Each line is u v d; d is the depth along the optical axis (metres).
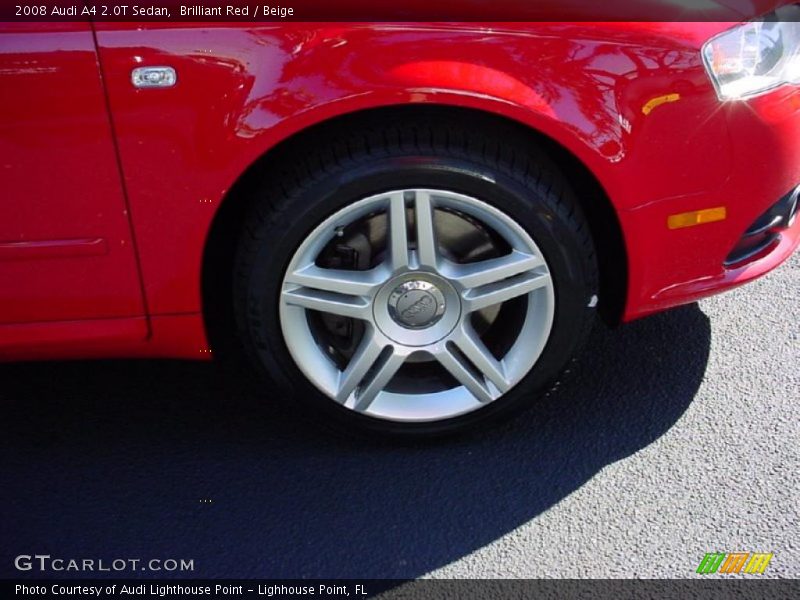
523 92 2.14
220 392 2.84
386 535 2.33
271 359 2.43
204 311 2.41
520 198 2.24
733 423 2.61
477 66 2.12
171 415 2.76
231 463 2.57
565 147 2.20
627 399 2.71
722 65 2.22
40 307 2.33
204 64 2.09
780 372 2.78
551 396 2.73
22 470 2.58
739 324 2.98
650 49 2.17
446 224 2.34
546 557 2.25
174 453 2.62
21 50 2.05
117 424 2.73
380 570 2.24
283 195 2.22
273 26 2.09
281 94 2.11
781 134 2.31
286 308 2.34
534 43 2.13
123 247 2.26
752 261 2.51
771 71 2.30
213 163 2.16
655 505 2.37
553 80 2.15
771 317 3.00
